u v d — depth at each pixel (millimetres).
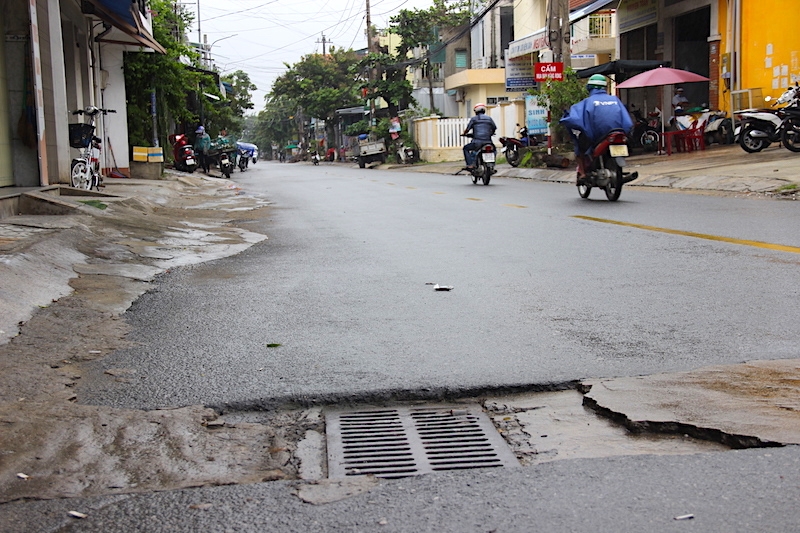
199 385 3748
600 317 4895
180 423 3238
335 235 9453
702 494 2518
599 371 3820
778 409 3182
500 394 3641
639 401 3354
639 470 2730
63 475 2771
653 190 13938
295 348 4383
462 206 12539
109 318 5141
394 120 38250
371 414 3465
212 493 2646
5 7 10648
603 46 28984
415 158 36750
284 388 3676
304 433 3238
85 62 17188
